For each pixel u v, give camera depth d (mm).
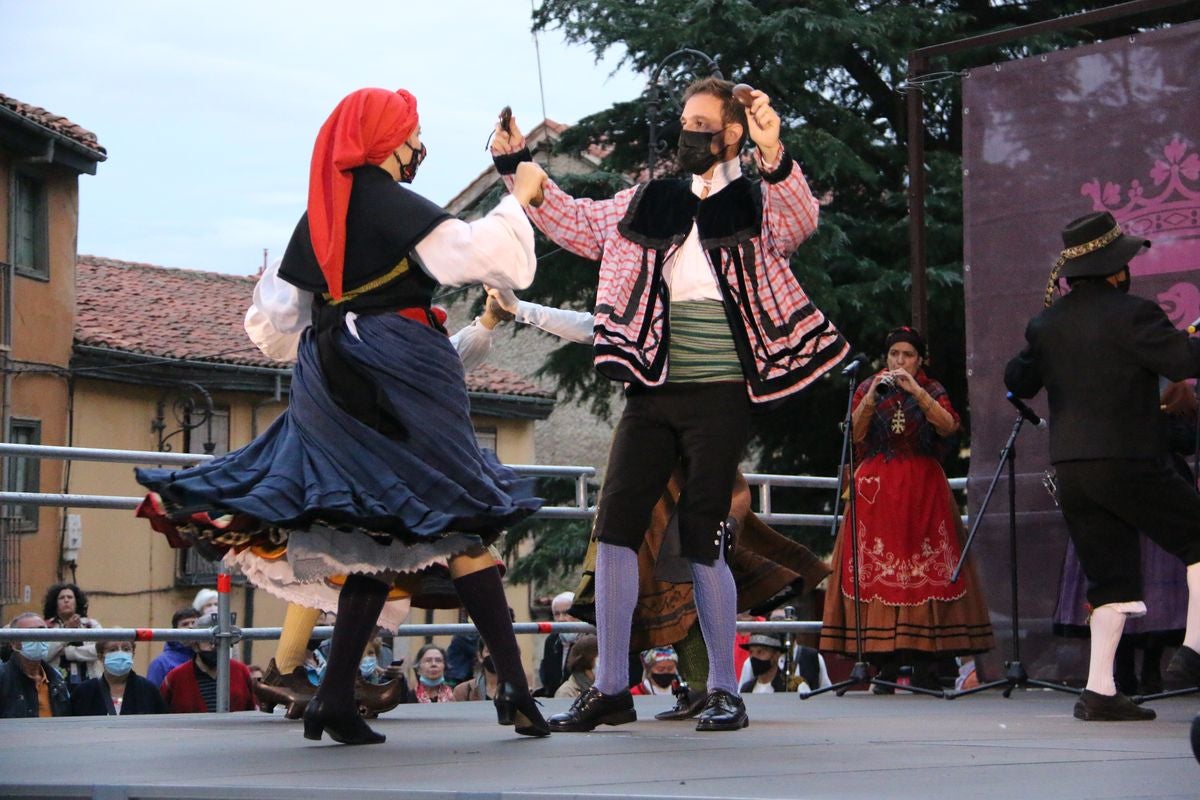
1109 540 4672
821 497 17562
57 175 19609
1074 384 4699
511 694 3629
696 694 4566
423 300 3549
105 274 23250
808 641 7953
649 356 3957
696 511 4004
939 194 17266
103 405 19844
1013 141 6719
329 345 3439
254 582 4031
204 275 24797
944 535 6129
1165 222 6320
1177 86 6320
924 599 6078
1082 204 6531
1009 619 6570
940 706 5320
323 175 3500
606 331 3961
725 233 4023
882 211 17938
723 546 4066
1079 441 4637
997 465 6656
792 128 17094
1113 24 17344
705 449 3994
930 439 6164
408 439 3408
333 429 3398
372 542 3412
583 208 4125
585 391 18797
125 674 7926
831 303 15977
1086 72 6547
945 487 6191
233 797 2688
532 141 20656
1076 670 6371
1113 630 4609
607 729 4117
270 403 21812
